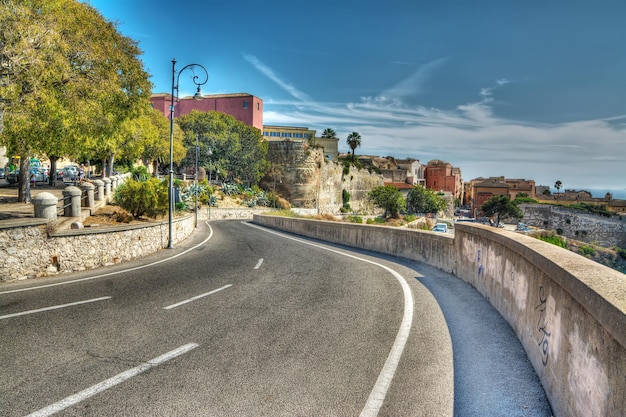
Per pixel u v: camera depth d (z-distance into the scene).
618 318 2.42
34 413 3.81
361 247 18.75
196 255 16.50
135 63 18.91
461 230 10.32
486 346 5.50
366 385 4.42
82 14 16.11
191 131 72.69
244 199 69.88
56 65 12.80
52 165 34.88
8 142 18.45
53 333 6.12
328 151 117.62
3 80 11.59
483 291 8.24
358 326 6.54
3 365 4.93
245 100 93.88
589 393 2.98
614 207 110.75
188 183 64.31
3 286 9.85
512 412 3.83
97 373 4.70
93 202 21.56
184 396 4.15
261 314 7.27
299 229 28.42
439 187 143.88
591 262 3.95
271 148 87.50
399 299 8.40
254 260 14.79
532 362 4.81
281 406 3.96
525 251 5.20
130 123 34.19
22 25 11.11
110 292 9.16
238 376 4.63
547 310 4.32
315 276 11.25
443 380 4.54
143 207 21.95
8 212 15.52
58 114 15.89
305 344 5.71
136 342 5.75
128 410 3.87
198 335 6.08
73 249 12.30
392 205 93.50
